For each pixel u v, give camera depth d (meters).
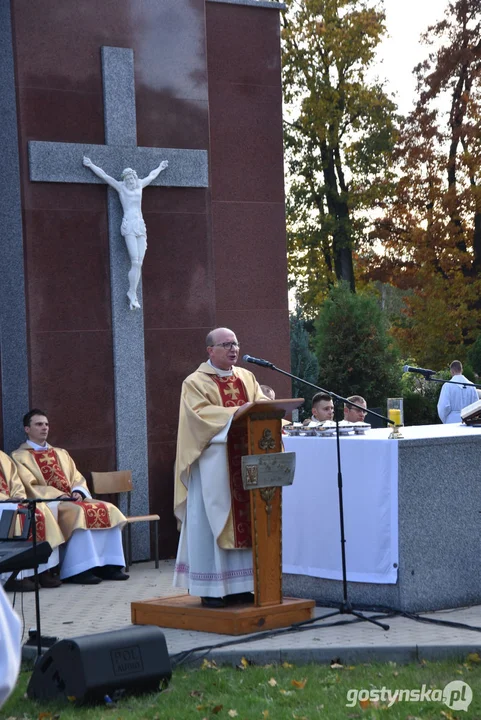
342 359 18.61
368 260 26.52
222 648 5.55
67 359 9.47
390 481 6.32
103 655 4.87
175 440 9.94
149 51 9.91
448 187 25.34
